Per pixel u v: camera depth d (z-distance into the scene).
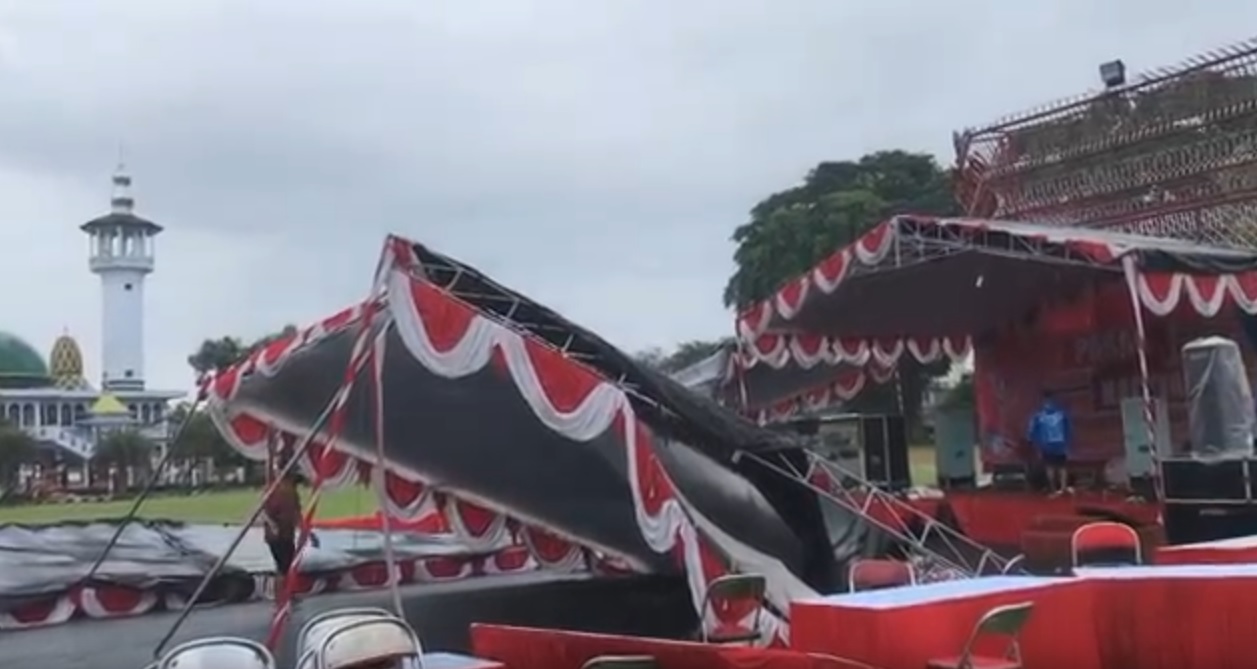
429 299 8.55
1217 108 18.55
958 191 23.05
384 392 10.98
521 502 11.08
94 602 12.98
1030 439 16.97
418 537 17.45
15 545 15.81
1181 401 15.59
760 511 9.55
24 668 9.86
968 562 10.70
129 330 106.81
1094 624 6.02
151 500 40.22
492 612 11.85
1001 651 5.55
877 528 10.02
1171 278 12.25
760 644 6.87
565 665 6.34
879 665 5.39
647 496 8.42
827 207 43.84
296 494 13.08
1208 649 5.77
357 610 5.16
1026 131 21.62
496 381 10.70
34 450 64.50
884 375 19.62
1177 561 7.17
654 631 10.54
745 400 17.17
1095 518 12.79
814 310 16.19
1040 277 15.74
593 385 8.61
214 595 13.85
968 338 19.11
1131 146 19.75
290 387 11.95
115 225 106.38
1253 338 15.79
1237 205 18.14
